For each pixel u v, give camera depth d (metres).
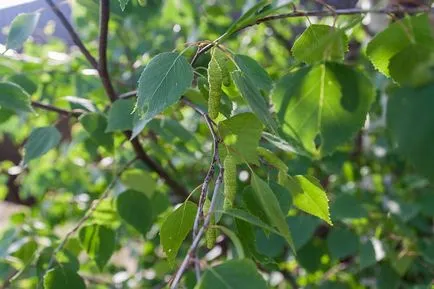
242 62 0.45
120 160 0.89
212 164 0.43
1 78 0.76
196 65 0.71
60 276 0.58
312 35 0.46
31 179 1.07
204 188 0.42
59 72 0.78
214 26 0.97
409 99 0.34
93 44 0.96
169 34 0.98
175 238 0.44
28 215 0.99
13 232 0.71
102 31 0.62
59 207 1.02
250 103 0.42
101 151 0.83
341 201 0.73
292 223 0.69
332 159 0.82
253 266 0.37
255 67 0.49
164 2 0.96
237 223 0.46
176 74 0.44
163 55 0.44
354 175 1.00
